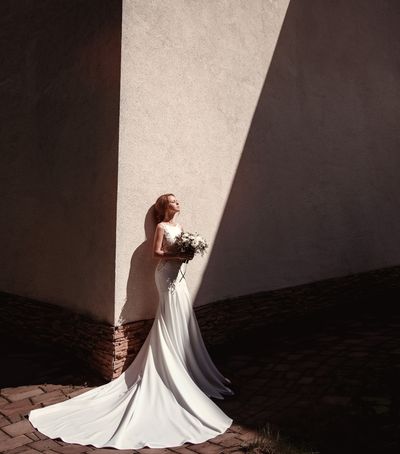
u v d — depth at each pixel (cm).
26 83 530
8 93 557
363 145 720
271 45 573
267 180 563
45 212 494
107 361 398
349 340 514
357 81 719
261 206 554
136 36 414
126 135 405
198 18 479
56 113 482
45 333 490
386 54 789
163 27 441
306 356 469
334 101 672
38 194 505
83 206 440
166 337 389
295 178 603
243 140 532
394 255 758
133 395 359
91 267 428
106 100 414
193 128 472
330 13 676
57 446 297
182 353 395
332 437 296
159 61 436
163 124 440
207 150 488
